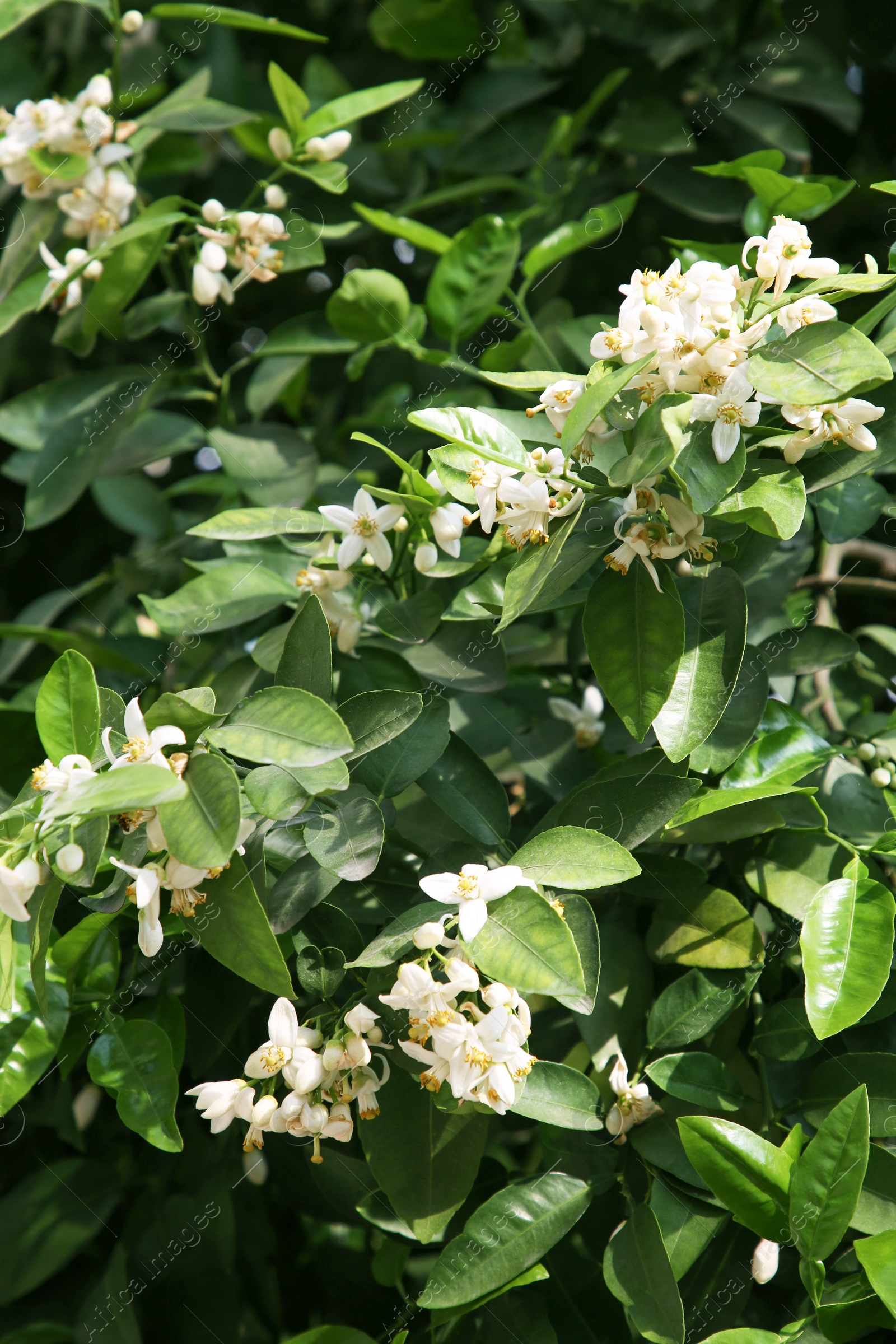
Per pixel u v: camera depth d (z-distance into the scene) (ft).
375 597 4.92
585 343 5.36
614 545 4.44
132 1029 4.64
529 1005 4.80
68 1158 5.29
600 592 4.43
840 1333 4.38
